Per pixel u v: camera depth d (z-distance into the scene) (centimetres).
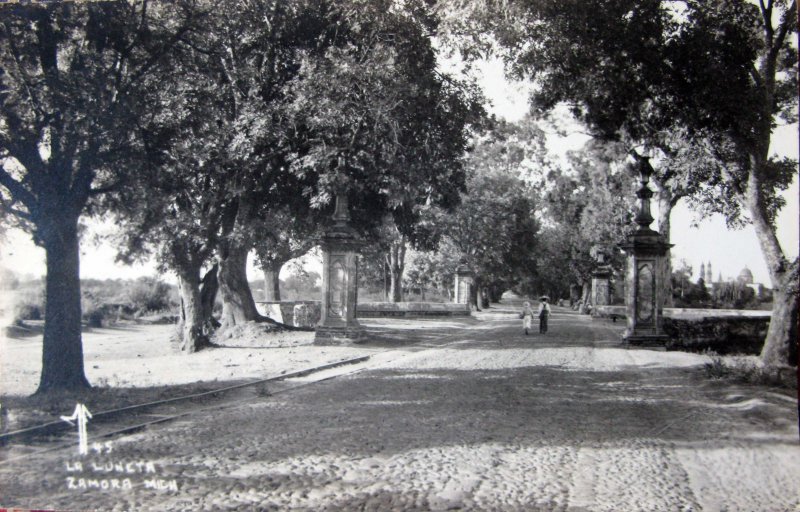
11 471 727
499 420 1025
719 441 903
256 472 728
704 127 1780
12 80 1166
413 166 2383
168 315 3541
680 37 1689
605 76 1850
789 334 1555
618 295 5328
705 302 2794
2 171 1154
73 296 1235
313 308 3381
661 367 1780
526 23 1734
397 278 5231
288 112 2220
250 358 1973
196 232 2153
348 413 1076
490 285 7481
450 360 1941
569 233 4716
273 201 2692
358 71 2147
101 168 1298
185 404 1159
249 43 2250
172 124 1428
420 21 2170
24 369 1619
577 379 1523
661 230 2808
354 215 2845
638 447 862
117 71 1303
